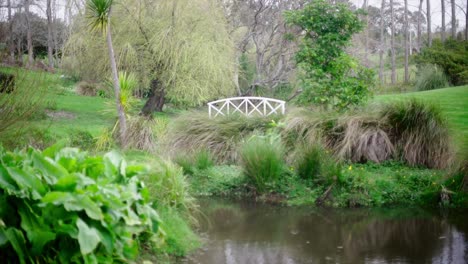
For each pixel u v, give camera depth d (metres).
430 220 7.11
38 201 3.76
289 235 6.36
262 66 23.59
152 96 17.77
